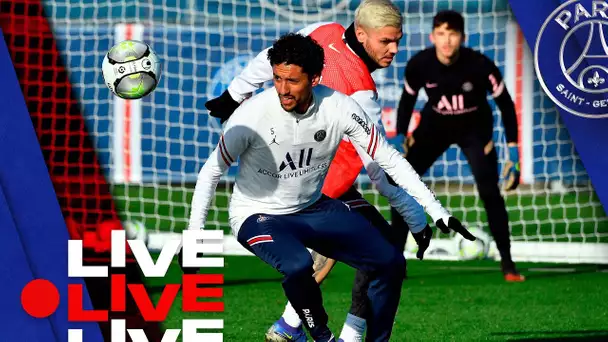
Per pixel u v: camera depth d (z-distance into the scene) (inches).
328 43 661.9
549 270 1216.8
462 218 1568.7
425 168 1131.3
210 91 1819.6
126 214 1533.0
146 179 1782.7
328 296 1007.0
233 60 1823.3
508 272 1122.7
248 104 565.9
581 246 1323.8
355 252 598.9
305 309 566.6
